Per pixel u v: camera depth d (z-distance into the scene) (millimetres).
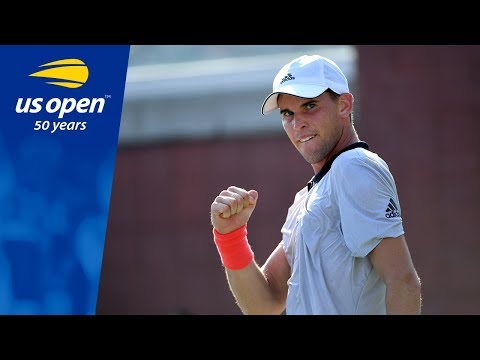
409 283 9094
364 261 9328
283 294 10867
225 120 32562
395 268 9086
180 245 32500
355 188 9164
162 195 32781
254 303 10672
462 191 28625
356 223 9109
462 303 28406
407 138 28984
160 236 32656
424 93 28891
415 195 28859
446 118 28797
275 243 31516
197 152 32781
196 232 32469
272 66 33031
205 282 32156
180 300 32219
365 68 29156
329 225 9398
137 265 32719
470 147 28656
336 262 9336
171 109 32969
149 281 32531
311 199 9672
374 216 9109
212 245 32344
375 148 29125
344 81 9938
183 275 32344
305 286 9547
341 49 33188
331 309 9375
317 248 9445
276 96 10133
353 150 9461
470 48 28609
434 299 28578
